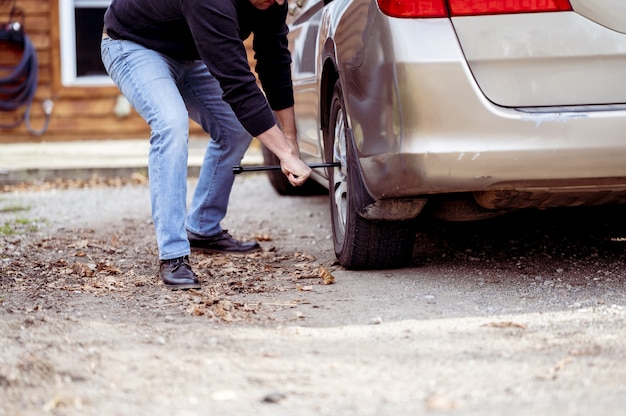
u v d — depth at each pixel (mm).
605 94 3832
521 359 3209
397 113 3889
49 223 7043
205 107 5246
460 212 4500
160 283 4684
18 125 11750
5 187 9336
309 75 5570
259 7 4500
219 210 5520
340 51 4449
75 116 11859
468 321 3758
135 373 3141
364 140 4191
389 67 3893
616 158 3795
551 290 4242
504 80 3812
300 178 4535
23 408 2826
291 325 3801
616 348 3303
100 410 2801
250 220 7070
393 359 3254
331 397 2881
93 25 11859
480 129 3803
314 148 5688
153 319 3922
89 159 10250
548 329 3588
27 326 3773
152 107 4594
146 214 7477
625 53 3818
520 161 3797
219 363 3242
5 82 11547
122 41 4766
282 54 4840
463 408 2738
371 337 3561
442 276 4602
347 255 4746
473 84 3799
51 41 11711
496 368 3117
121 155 10586
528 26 3805
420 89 3812
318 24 5246
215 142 5379
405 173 3906
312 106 5535
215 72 4418
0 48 11648
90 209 7797
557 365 3100
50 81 11781
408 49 3822
